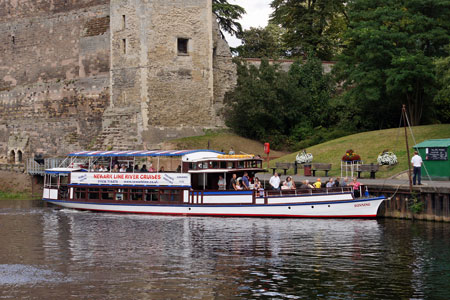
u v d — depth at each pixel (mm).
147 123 51812
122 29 53500
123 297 19453
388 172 38688
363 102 50469
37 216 37375
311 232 29359
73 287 20516
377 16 48469
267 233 29297
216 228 31016
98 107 56812
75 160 48031
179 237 28797
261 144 54094
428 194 31359
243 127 54750
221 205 35125
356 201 32688
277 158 49031
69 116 59531
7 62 66312
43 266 23375
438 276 21484
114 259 24406
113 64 54250
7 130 66062
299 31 66500
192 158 36438
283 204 33844
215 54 56594
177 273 22125
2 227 32781
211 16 54656
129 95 52938
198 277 21578
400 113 51875
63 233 30641
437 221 31125
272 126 55062
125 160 41156
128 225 32781
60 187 41156
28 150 63562
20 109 64562
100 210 38906
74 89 58781
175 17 52906
